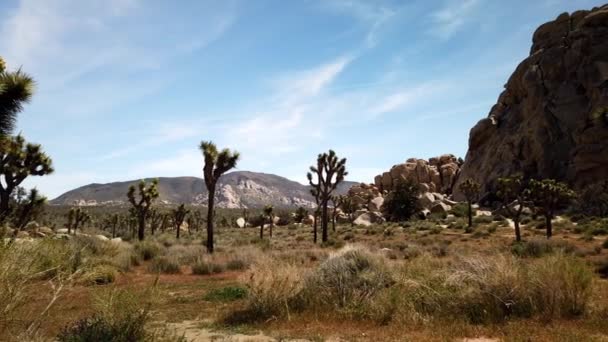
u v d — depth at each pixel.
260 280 10.10
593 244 30.12
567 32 81.00
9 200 19.59
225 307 10.88
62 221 91.00
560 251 10.43
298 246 38.28
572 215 54.50
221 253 25.27
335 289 10.10
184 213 62.12
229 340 7.62
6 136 7.73
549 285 8.71
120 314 6.45
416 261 11.56
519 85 83.69
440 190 102.38
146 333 6.59
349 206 82.50
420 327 8.17
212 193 28.61
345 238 49.41
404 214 77.25
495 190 75.00
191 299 12.42
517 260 9.92
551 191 37.19
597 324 7.77
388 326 8.36
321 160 42.50
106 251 19.88
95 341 5.98
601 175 60.97
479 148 89.12
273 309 9.62
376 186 115.38
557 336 7.12
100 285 11.34
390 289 9.63
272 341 7.61
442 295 9.28
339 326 8.47
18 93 7.52
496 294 8.90
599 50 69.38
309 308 9.66
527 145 74.12
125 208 171.12
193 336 7.98
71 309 8.88
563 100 70.88
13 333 5.25
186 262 23.06
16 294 5.17
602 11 73.06
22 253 5.36
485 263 9.70
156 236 55.31
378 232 53.91
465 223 55.62
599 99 64.31
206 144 28.72
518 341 6.96
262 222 56.47
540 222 48.47
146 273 19.56
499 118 88.12
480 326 8.02
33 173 20.80
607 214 51.91
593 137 61.97
